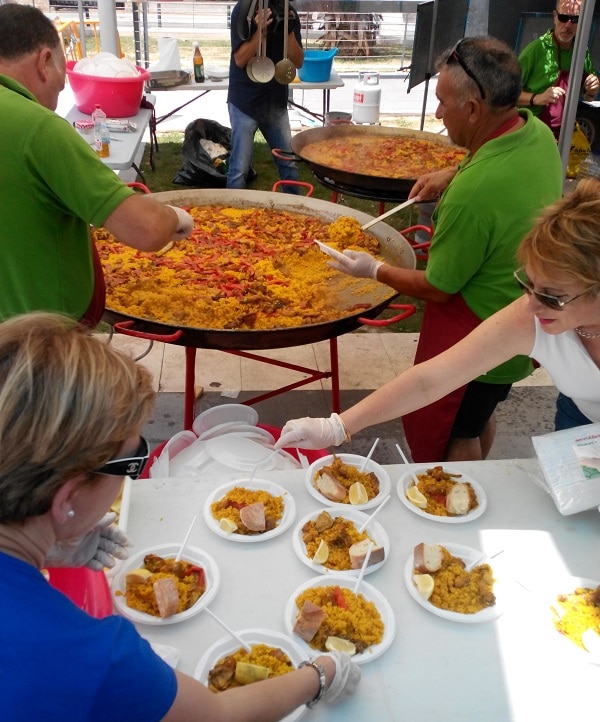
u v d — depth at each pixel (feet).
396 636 4.56
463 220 7.54
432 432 8.82
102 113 16.02
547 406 12.60
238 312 8.77
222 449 7.01
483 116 7.72
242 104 18.85
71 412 2.79
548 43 18.47
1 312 7.22
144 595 4.68
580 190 4.99
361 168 15.35
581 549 5.37
